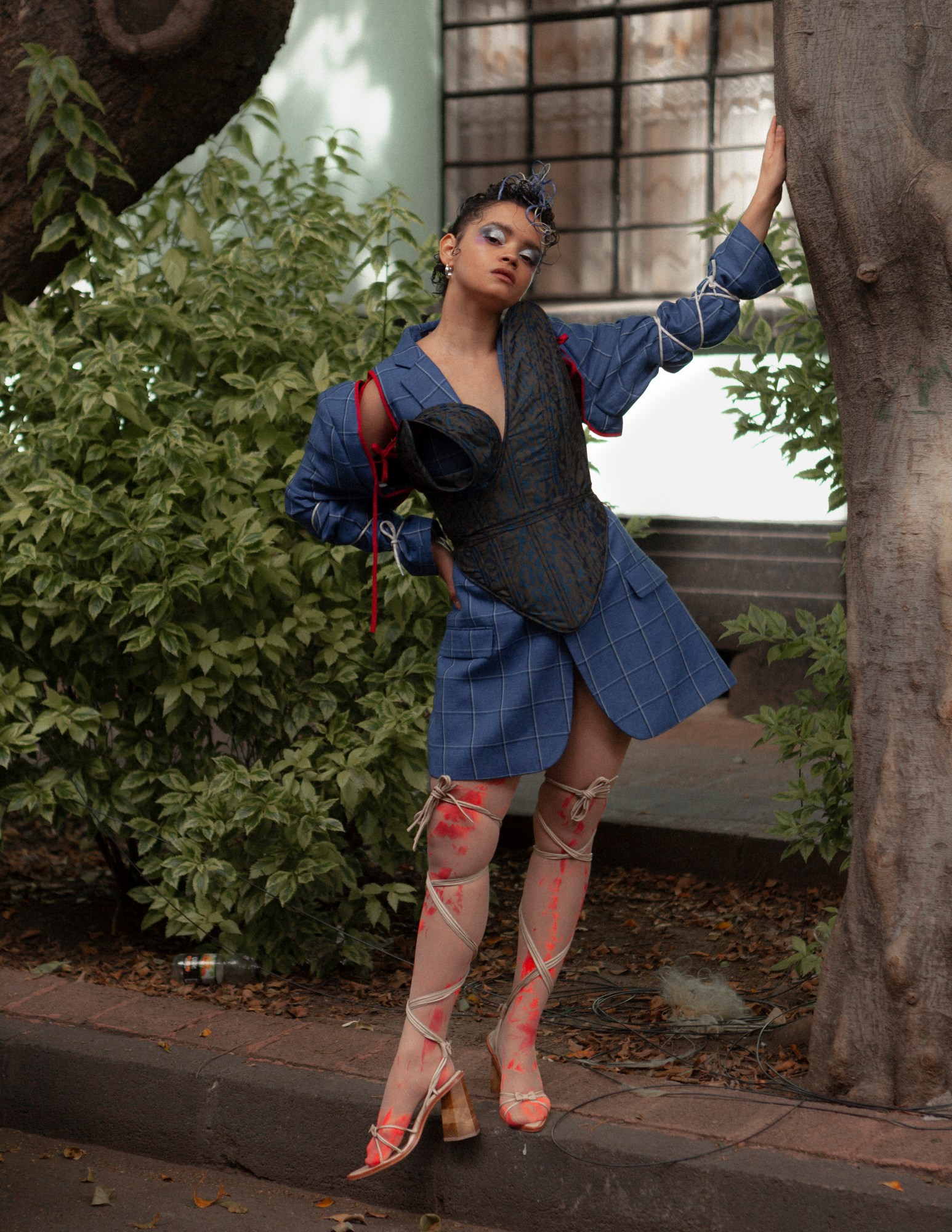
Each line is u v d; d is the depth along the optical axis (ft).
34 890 15.93
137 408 13.19
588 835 9.43
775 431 12.91
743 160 26.30
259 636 12.99
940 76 9.27
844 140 9.26
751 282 9.26
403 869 16.11
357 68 26.27
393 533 9.32
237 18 14.19
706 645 9.30
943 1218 8.03
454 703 9.02
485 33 27.63
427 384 8.77
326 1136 9.78
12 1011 11.30
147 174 15.33
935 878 9.27
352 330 14.51
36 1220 9.40
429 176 27.84
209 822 12.59
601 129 27.14
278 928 13.06
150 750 13.34
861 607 9.75
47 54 13.70
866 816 9.67
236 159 25.93
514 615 8.79
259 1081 10.02
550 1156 9.07
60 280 14.51
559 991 12.56
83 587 12.53
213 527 12.66
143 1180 10.05
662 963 13.44
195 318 13.79
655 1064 10.46
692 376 24.57
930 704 9.34
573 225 27.58
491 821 9.04
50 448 13.05
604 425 9.12
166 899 12.83
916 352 9.48
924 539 9.40
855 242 9.36
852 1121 9.05
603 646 8.91
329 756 12.79
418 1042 9.05
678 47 26.50
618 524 9.29
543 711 8.85
